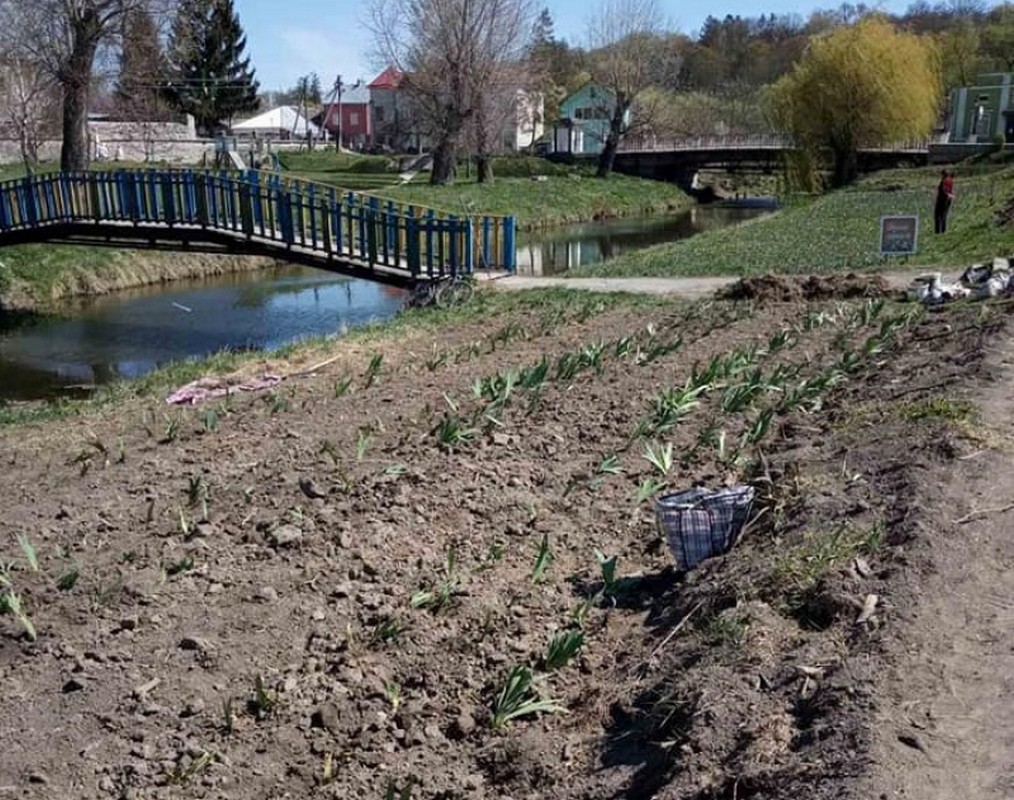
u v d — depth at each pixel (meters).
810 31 114.75
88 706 4.41
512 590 5.50
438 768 4.12
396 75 54.09
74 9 29.98
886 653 3.93
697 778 3.52
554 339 12.18
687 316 12.91
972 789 3.17
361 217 17.66
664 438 7.86
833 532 5.17
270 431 8.38
